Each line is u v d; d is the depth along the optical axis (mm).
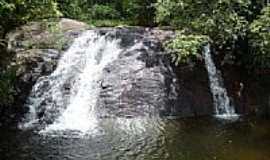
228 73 15898
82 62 15328
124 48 15516
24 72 14234
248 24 14656
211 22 14406
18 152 10828
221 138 12188
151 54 15312
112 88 14641
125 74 14922
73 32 15969
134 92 14617
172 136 12266
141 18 21359
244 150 11164
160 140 11891
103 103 14422
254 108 15469
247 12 15242
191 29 15039
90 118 13992
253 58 15641
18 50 14891
